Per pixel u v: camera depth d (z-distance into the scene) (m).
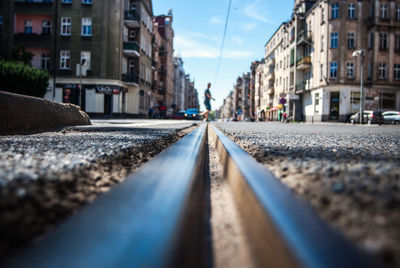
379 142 3.87
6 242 0.65
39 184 1.06
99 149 2.29
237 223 1.19
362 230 0.64
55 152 2.08
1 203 0.81
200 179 1.67
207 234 1.08
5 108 4.57
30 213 0.81
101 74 30.14
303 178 1.25
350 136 5.38
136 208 0.75
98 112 30.25
